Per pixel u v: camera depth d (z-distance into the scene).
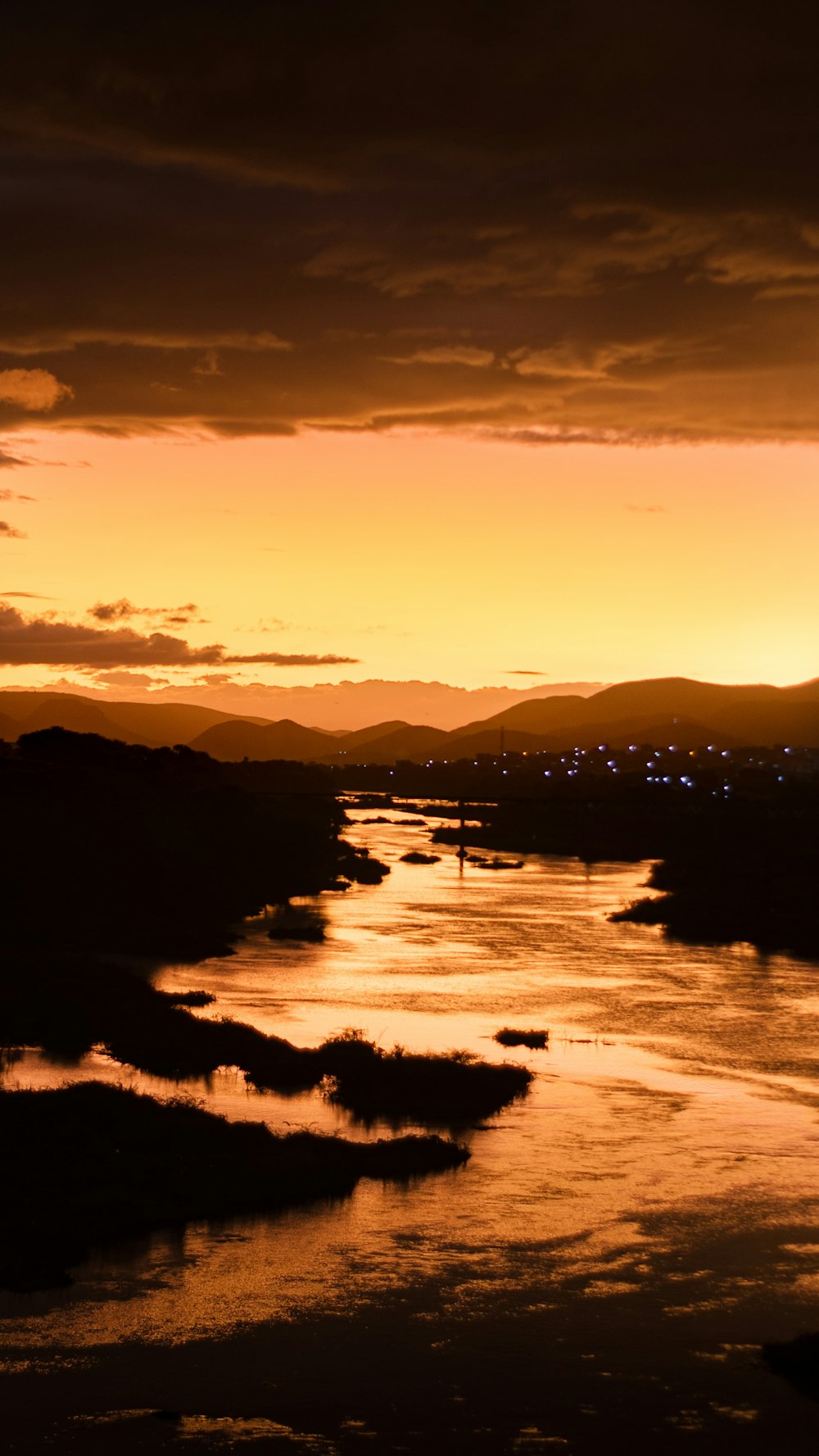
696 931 101.38
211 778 188.88
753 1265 34.38
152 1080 52.50
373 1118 47.47
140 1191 38.00
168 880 112.31
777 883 129.38
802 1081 54.00
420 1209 38.00
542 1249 35.16
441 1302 31.77
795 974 83.12
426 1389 27.50
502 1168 41.75
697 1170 41.91
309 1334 29.97
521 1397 27.34
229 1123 44.47
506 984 77.00
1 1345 29.02
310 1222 36.81
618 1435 25.89
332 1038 60.34
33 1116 43.00
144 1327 30.09
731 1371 28.72
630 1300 32.12
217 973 79.81
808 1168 42.25
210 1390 27.22
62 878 103.75
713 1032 63.72
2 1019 60.53
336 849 165.12
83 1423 25.67
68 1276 32.62
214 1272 33.16
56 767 134.88
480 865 178.75
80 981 69.00
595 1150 43.84
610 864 186.50
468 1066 53.47
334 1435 25.50
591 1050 59.22
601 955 90.62
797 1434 26.09
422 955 88.38
